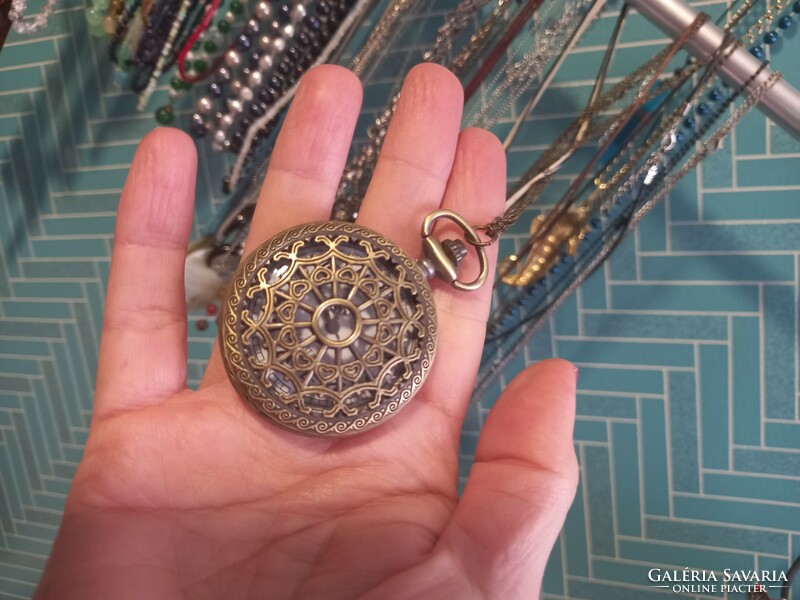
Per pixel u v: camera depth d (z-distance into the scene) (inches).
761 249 7.7
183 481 4.9
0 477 11.0
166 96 8.6
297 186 5.9
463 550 4.3
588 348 8.5
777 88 6.1
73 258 9.6
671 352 8.3
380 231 6.0
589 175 7.8
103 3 7.5
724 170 7.6
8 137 9.2
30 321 10.1
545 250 7.7
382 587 4.1
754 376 8.1
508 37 6.9
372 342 5.1
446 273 5.4
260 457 5.1
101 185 9.2
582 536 9.1
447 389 5.5
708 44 6.2
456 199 6.0
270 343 5.0
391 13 6.9
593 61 7.5
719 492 8.6
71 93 8.9
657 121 7.4
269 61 7.0
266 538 4.7
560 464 4.5
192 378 9.5
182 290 5.6
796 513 8.3
